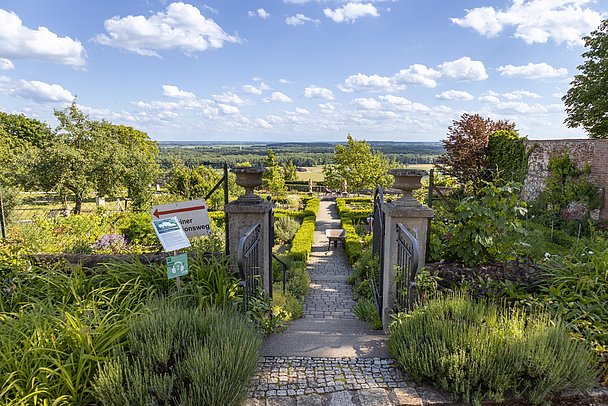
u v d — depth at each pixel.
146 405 1.91
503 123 16.55
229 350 2.23
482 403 2.24
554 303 3.01
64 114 17.72
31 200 16.95
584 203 11.72
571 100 17.83
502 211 3.67
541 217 12.58
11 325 2.40
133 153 18.31
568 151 12.82
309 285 7.15
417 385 2.44
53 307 2.82
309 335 3.27
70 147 17.02
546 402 2.22
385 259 3.77
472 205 3.67
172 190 20.69
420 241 3.73
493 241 3.75
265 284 3.81
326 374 2.59
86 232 8.38
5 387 1.94
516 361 2.26
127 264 3.56
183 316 2.53
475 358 2.32
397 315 3.16
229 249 3.75
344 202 19.77
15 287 3.30
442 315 2.70
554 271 3.48
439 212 4.71
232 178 20.73
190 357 2.14
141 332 2.35
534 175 14.70
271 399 2.30
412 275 3.05
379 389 2.39
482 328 2.50
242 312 3.13
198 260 3.61
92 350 2.16
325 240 13.09
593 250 3.80
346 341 3.14
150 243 9.59
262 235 3.69
